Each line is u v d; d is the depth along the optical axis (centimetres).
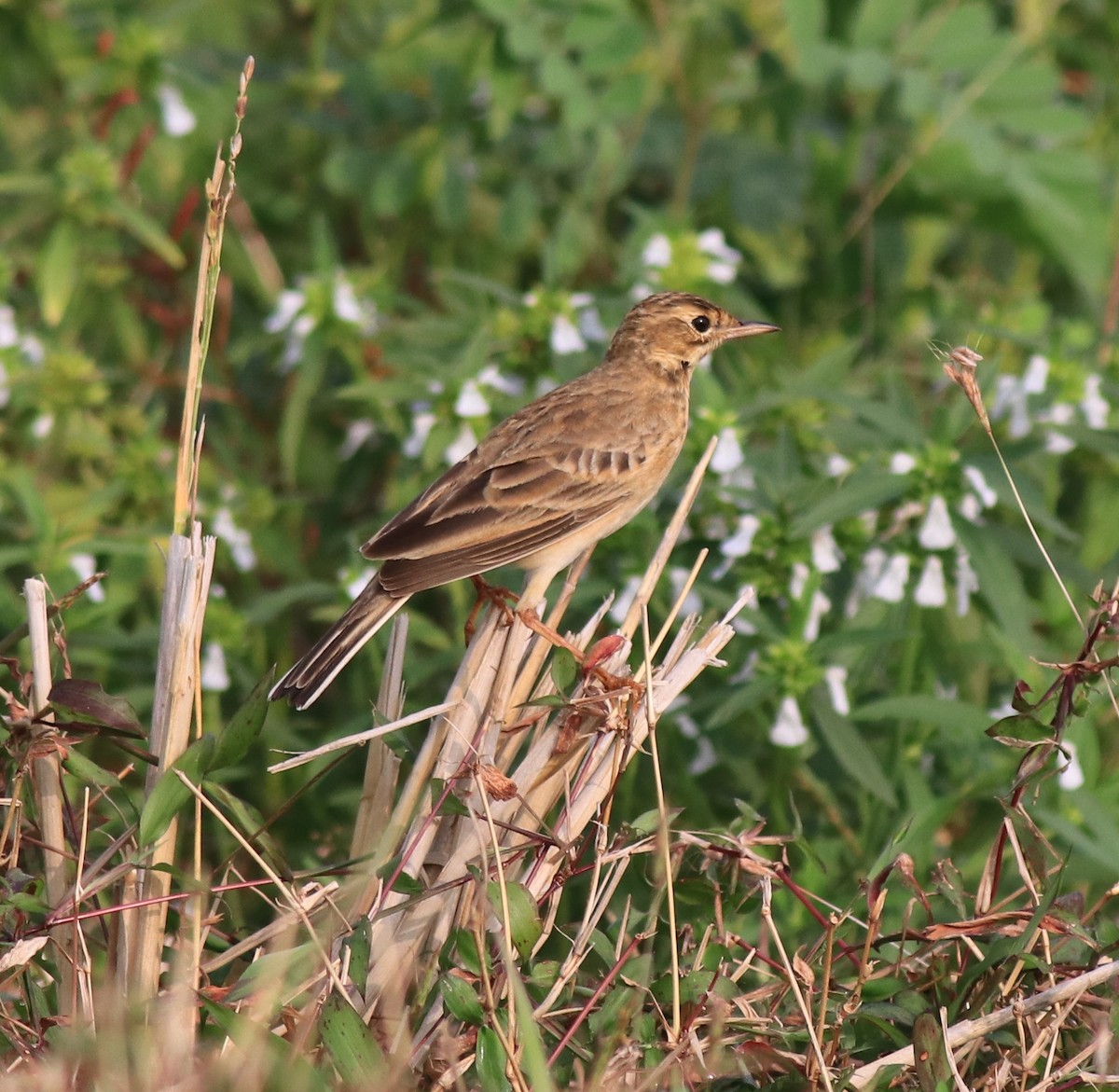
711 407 1184
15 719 809
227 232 1695
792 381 1263
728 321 1171
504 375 1326
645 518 1181
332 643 933
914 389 1631
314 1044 794
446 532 995
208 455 1588
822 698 1091
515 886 780
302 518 1555
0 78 1656
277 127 1777
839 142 1756
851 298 1723
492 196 1766
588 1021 810
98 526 1380
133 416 1491
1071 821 1108
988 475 1116
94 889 802
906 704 1083
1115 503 1345
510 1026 759
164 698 816
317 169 1784
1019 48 1582
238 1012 790
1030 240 1677
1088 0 1828
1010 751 1170
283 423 1528
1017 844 870
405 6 1866
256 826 820
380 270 1536
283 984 778
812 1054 787
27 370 1432
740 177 1745
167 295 1744
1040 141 1653
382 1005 820
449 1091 784
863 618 1152
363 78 1714
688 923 872
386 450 1500
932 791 1207
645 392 1121
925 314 1675
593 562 1216
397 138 1706
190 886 791
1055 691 874
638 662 1162
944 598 1127
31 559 1212
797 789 1230
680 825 1141
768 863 846
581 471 1048
